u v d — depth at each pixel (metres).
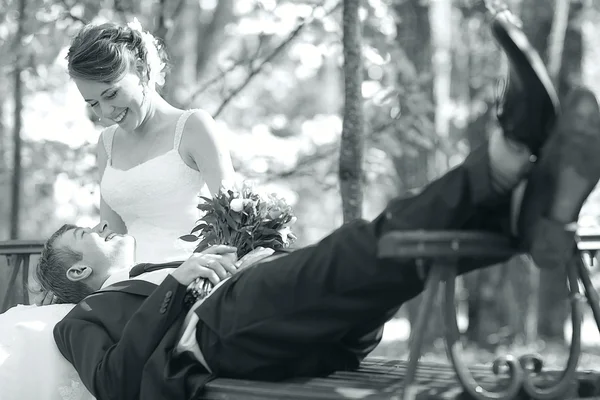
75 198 8.67
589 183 2.87
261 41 8.33
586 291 3.34
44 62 8.23
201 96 10.12
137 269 4.23
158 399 3.62
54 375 4.10
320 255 3.40
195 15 12.91
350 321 3.46
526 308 11.27
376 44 8.06
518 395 3.23
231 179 4.93
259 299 3.52
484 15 10.49
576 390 3.42
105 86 4.65
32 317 4.27
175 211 5.04
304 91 16.36
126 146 5.16
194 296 3.84
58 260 4.43
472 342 11.32
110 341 3.92
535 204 2.94
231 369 3.66
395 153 8.56
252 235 4.10
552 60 10.92
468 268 3.24
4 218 13.04
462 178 3.04
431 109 8.59
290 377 3.70
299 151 9.73
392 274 3.25
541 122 2.92
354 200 5.62
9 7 8.11
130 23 4.82
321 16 8.16
